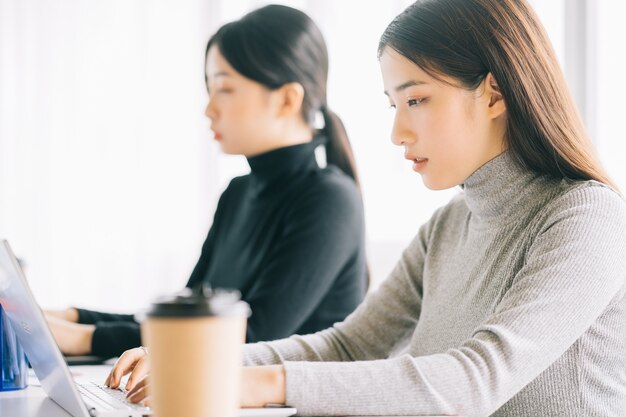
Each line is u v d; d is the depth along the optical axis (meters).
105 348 1.70
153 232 3.14
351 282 1.90
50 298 3.17
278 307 1.77
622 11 2.52
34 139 3.19
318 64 1.94
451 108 1.18
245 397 0.91
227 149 1.95
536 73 1.18
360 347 1.41
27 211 3.19
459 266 1.31
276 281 1.79
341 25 2.83
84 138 3.18
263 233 1.95
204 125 3.13
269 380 0.92
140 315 0.65
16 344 1.21
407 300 1.45
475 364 0.95
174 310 0.63
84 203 3.18
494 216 1.25
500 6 1.19
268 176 1.94
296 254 1.81
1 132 3.19
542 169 1.21
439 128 1.19
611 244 1.07
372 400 0.92
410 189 2.71
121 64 3.18
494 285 1.22
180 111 3.15
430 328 1.33
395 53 1.20
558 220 1.11
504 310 1.03
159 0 3.15
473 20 1.18
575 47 2.57
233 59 1.87
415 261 1.46
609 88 2.53
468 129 1.19
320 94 1.96
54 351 0.87
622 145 2.51
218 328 0.63
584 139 1.20
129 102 3.17
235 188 2.17
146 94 3.16
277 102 1.91
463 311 1.27
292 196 1.92
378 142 2.76
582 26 2.57
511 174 1.22
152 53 3.15
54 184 3.19
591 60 2.55
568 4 2.58
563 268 1.04
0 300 1.12
